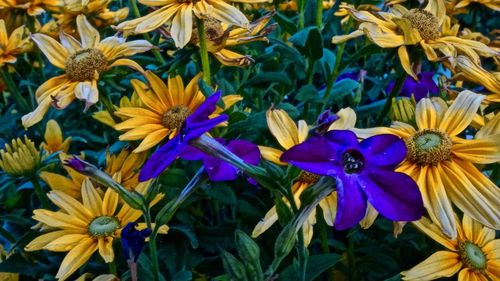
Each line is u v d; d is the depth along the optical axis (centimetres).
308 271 45
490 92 50
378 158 37
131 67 54
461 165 44
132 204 42
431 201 42
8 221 60
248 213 54
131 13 79
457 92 53
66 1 67
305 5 69
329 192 37
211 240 54
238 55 58
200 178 41
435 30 54
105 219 48
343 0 70
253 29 58
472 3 70
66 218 48
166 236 54
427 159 44
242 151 43
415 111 47
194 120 39
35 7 70
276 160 47
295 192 46
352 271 53
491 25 107
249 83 60
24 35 70
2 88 75
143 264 46
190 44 57
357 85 60
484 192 42
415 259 52
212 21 58
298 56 60
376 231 55
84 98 52
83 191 49
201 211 58
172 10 53
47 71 76
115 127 52
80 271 52
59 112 70
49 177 53
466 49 53
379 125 58
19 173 53
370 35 51
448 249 45
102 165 62
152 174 39
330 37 76
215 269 55
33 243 47
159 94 54
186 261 53
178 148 39
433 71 69
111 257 46
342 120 48
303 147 37
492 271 45
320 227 49
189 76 62
